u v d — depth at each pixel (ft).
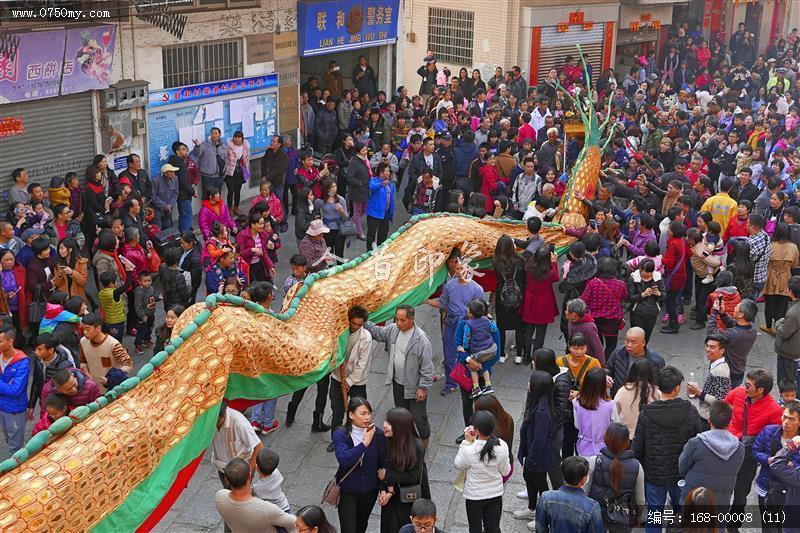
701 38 108.58
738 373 34.65
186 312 29.78
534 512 30.58
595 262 41.29
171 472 25.81
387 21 76.74
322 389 35.65
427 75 88.33
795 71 107.65
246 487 24.40
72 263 41.93
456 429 36.96
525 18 92.02
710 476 26.12
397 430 26.13
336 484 26.91
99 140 53.67
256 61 63.72
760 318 50.06
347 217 50.78
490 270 44.62
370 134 69.46
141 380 25.98
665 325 47.37
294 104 68.08
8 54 46.60
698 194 52.16
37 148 50.26
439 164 57.62
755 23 127.65
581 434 28.84
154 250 46.01
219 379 27.96
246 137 64.08
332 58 81.15
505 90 79.56
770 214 51.01
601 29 98.78
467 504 27.09
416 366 33.55
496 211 53.11
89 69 51.37
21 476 22.04
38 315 40.11
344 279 37.14
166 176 54.29
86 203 49.34
